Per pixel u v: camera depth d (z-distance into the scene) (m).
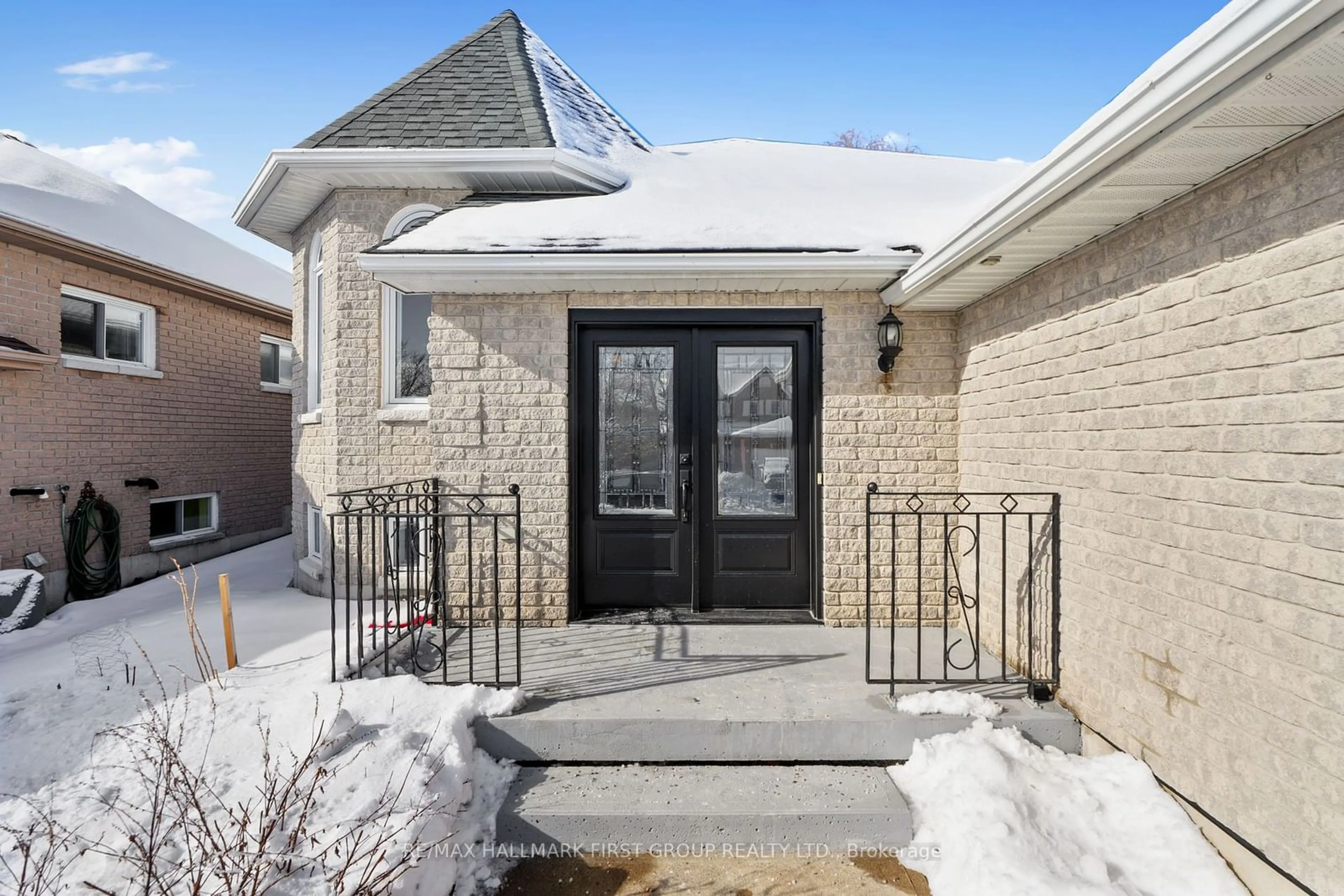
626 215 4.66
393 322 5.86
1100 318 3.02
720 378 4.75
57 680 3.92
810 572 4.72
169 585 6.85
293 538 7.05
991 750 2.88
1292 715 2.10
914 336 4.50
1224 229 2.36
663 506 4.77
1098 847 2.48
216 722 3.17
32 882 2.13
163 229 8.73
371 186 5.68
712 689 3.42
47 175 7.91
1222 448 2.37
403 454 5.75
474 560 4.52
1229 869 2.33
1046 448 3.44
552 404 4.50
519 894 2.56
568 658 3.85
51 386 6.48
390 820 2.47
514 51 6.61
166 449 7.76
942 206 4.81
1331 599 1.97
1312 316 2.03
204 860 2.08
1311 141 2.03
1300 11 1.49
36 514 6.32
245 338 9.02
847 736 3.09
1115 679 2.92
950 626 4.50
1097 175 2.40
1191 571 2.50
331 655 4.04
